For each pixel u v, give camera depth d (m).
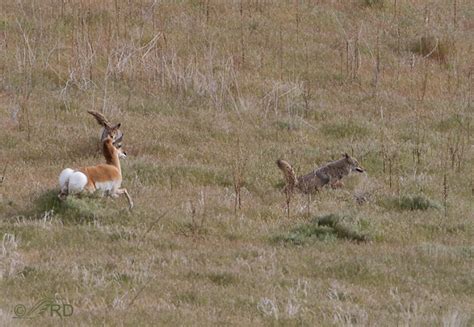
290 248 32.53
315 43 60.06
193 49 56.97
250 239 33.38
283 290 28.17
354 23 63.62
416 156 44.34
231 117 48.91
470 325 25.80
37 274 28.05
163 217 34.28
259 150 44.28
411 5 67.88
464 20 66.69
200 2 63.59
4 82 50.84
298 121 48.47
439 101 53.69
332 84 55.12
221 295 27.31
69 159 42.03
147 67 53.09
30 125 45.56
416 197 38.28
